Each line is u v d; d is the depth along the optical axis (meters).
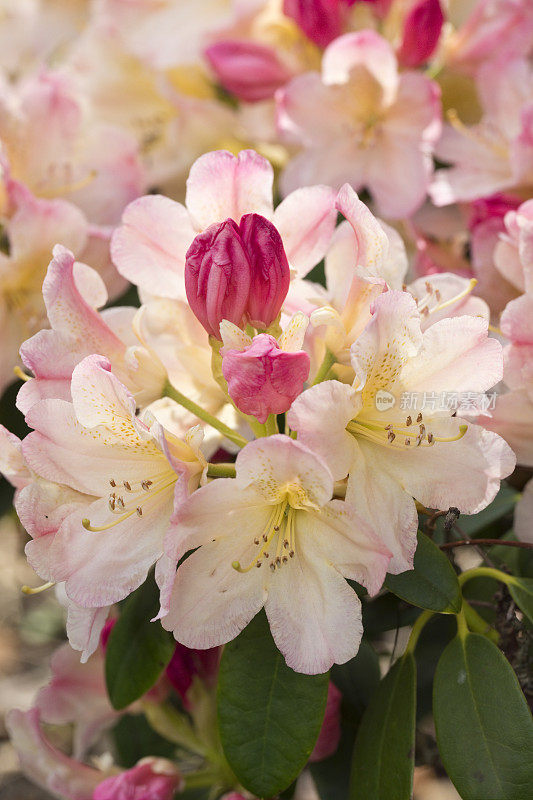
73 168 0.63
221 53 0.63
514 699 0.48
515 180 0.58
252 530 0.46
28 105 0.62
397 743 0.49
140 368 0.49
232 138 0.67
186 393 0.51
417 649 0.58
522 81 0.61
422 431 0.46
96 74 0.69
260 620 0.49
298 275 0.49
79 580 0.46
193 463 0.46
